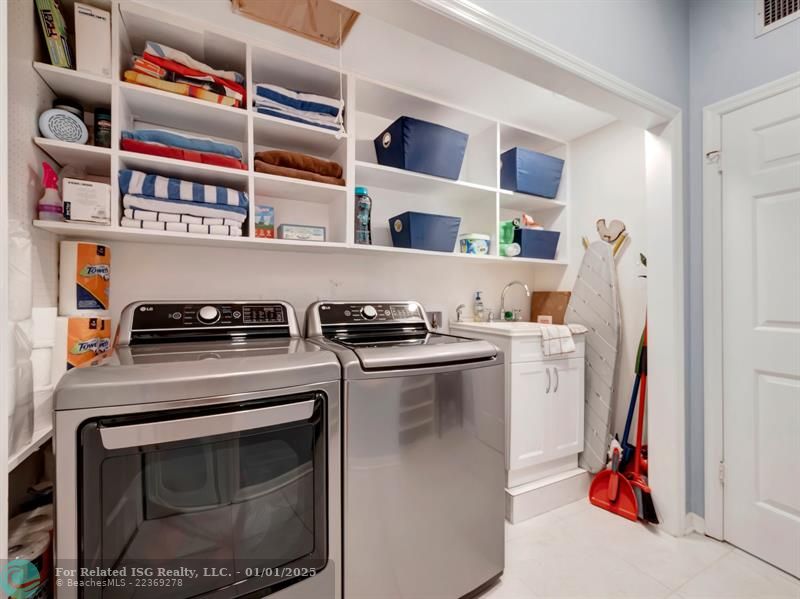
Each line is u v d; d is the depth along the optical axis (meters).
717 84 1.62
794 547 1.41
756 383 1.51
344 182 1.66
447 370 1.26
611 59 1.41
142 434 0.81
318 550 1.04
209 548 0.91
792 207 1.41
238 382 0.91
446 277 2.31
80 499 0.78
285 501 1.01
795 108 1.38
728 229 1.59
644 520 1.80
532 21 1.20
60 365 1.09
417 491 1.19
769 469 1.48
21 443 0.84
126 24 1.30
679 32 1.67
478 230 2.25
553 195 2.38
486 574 1.36
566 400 2.03
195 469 0.90
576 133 2.35
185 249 1.60
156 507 0.85
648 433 1.81
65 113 1.15
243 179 1.47
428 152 1.84
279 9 1.29
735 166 1.57
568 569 1.48
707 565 1.49
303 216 1.83
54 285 1.20
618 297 2.17
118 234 1.28
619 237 2.17
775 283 1.46
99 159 1.25
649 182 1.76
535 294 2.64
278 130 1.57
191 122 1.49
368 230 1.76
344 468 1.08
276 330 1.52
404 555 1.17
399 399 1.16
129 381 0.81
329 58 1.57
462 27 1.08
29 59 1.07
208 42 1.42
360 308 1.69
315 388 1.03
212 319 1.41
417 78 1.74
